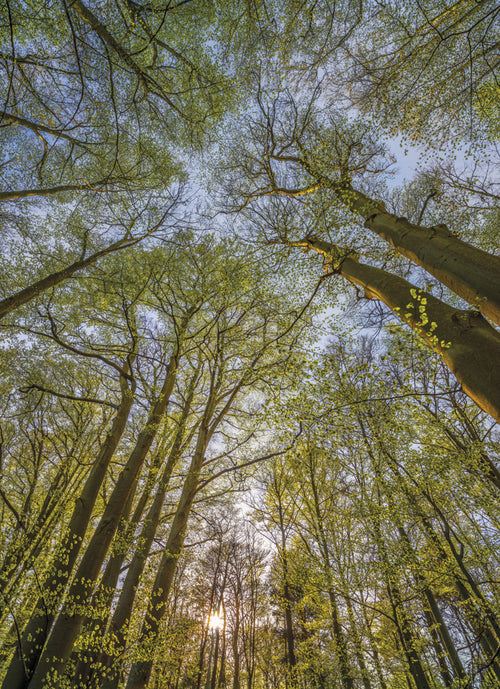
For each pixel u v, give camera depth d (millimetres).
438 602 9812
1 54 5812
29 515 8648
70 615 4957
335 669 10562
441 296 8195
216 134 8188
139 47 6414
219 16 6082
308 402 4680
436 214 8703
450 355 3334
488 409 2793
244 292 7520
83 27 5645
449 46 5965
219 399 9570
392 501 7125
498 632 5820
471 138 6727
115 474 10664
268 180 9102
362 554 8422
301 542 10797
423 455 6906
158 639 6148
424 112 6793
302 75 6801
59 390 10414
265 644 16891
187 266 8711
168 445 10203
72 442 10766
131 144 8398
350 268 6242
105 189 8539
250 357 8523
